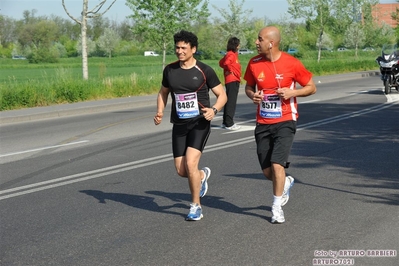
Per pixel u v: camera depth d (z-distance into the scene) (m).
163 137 14.20
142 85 27.31
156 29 34.59
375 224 6.84
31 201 8.25
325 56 74.81
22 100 21.92
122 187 9.01
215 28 75.94
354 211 7.42
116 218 7.30
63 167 10.73
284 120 6.96
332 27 54.84
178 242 6.30
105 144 13.35
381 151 11.76
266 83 6.95
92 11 28.55
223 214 7.39
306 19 53.72
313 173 9.75
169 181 9.38
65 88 23.62
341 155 11.38
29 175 10.08
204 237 6.46
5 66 73.12
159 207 7.80
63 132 15.73
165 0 34.00
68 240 6.45
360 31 66.69
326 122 16.50
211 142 13.23
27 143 13.89
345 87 31.34
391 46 26.08
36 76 51.44
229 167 10.39
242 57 74.62
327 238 6.36
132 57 86.56
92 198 8.34
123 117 19.08
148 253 5.98
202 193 7.78
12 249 6.19
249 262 5.66
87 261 5.79
